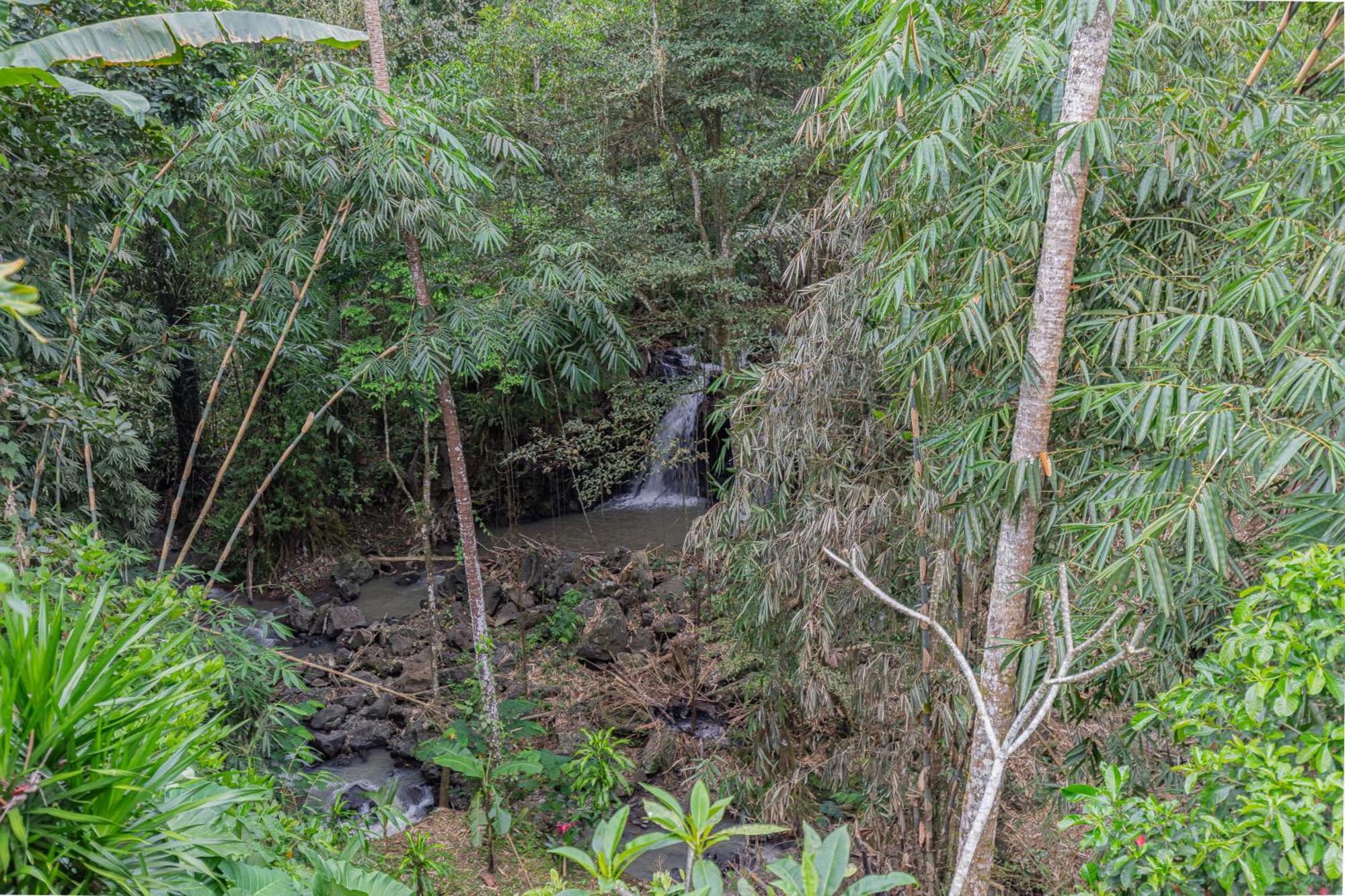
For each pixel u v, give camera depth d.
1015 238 3.29
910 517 4.25
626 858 1.65
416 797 6.32
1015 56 2.90
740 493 4.78
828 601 4.60
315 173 4.94
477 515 12.61
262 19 3.43
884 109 3.53
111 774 1.82
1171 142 3.08
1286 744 2.02
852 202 4.29
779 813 4.84
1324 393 2.39
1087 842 2.04
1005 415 3.38
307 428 5.27
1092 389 2.98
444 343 5.56
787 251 8.38
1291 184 3.03
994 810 3.47
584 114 9.39
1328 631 1.84
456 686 7.01
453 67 8.43
